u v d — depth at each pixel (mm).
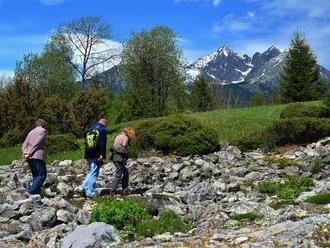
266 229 9961
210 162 23891
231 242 9227
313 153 24969
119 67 76812
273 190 15883
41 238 10852
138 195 16328
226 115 40625
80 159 28469
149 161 24844
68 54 73375
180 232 10977
